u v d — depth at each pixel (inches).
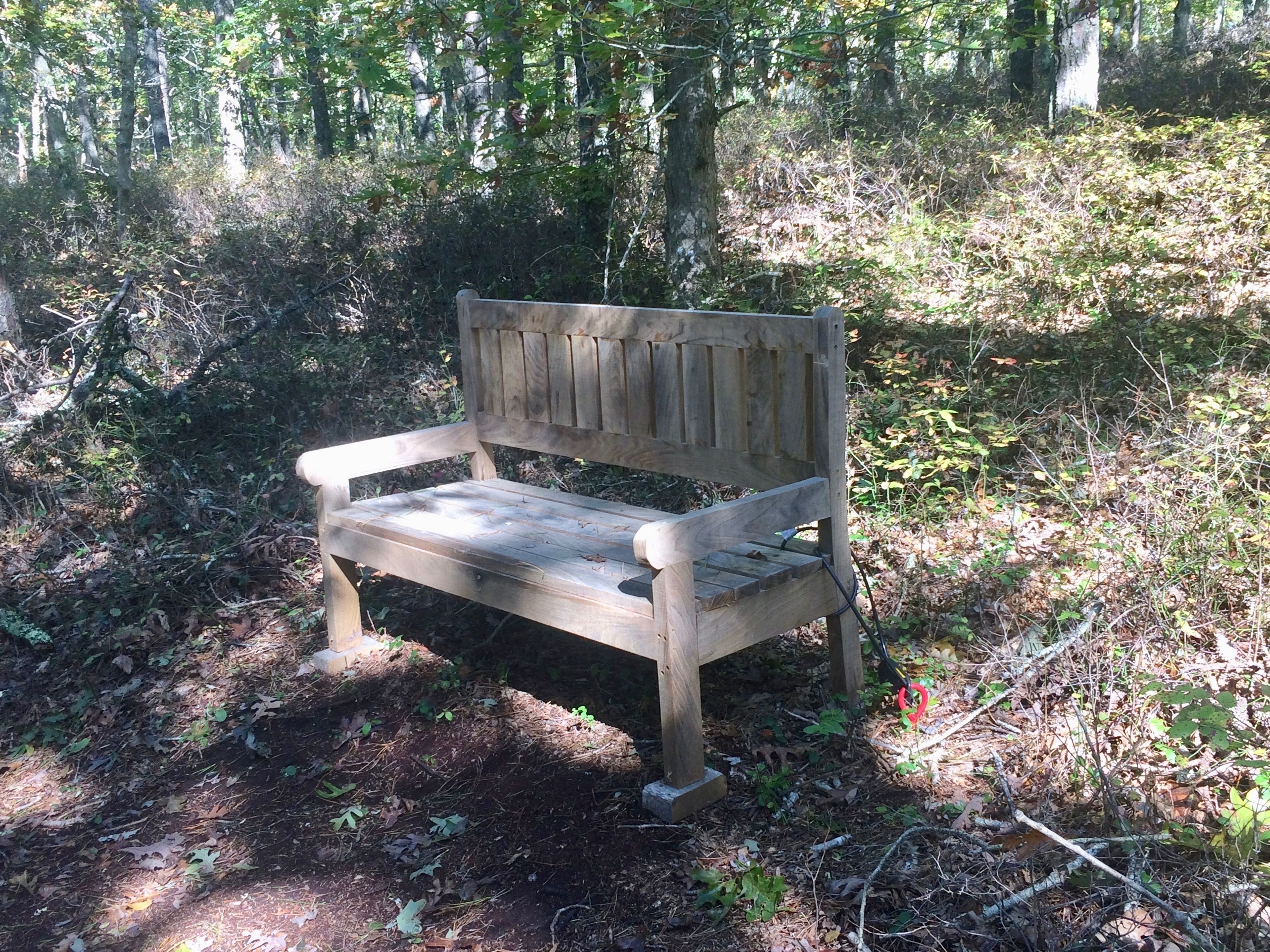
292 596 176.7
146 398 239.6
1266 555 136.1
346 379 249.9
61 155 585.6
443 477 208.5
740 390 130.6
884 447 183.3
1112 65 601.6
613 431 149.6
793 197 333.7
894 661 134.6
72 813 130.7
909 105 445.4
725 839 108.6
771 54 230.7
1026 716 120.4
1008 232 289.6
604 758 125.2
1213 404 159.8
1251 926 83.6
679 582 108.0
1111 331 219.5
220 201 462.0
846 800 111.5
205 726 144.9
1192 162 313.4
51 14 565.6
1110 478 160.7
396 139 683.4
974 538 158.7
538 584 122.6
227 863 116.6
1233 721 105.0
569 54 241.8
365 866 113.0
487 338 165.9
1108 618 129.4
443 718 137.6
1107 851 97.1
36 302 329.1
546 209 313.3
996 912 91.6
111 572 186.9
